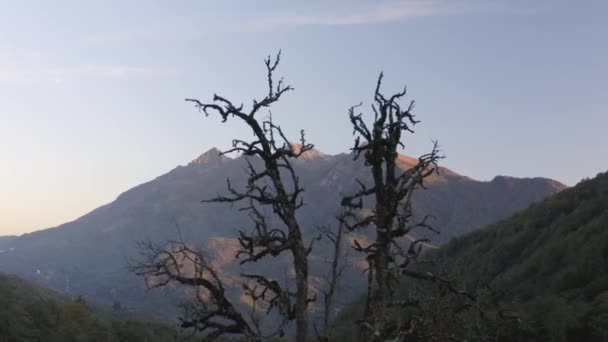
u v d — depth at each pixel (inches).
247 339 498.3
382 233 505.4
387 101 516.1
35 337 3996.1
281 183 524.7
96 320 4434.1
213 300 506.0
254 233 529.0
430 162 522.3
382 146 510.9
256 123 526.0
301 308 504.1
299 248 516.1
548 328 2117.4
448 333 536.7
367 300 504.7
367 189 527.8
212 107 529.3
